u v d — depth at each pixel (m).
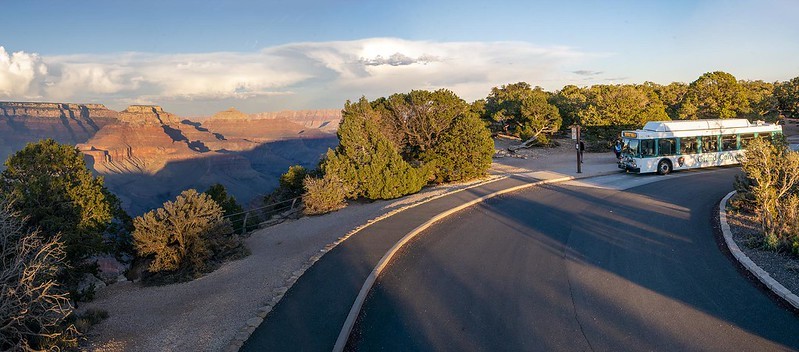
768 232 12.40
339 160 26.56
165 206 15.24
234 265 15.05
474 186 26.52
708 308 9.01
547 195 22.91
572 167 33.72
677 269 11.33
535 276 11.45
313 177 28.20
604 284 10.62
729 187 22.42
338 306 9.98
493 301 10.03
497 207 20.53
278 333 8.77
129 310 11.36
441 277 11.80
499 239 15.16
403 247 14.91
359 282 11.48
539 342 8.09
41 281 8.61
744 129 31.16
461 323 9.05
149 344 8.80
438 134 33.91
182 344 8.66
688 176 27.23
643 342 7.86
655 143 28.62
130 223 17.08
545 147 49.31
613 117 45.62
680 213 17.36
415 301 10.33
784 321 8.27
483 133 30.55
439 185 29.83
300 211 23.78
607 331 8.34
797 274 10.02
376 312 9.85
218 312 10.30
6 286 7.68
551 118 49.12
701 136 29.78
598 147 46.00
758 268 10.52
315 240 17.09
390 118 34.19
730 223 14.82
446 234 16.25
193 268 14.67
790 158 13.95
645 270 11.41
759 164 15.12
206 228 15.36
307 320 9.31
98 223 15.42
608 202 20.34
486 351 7.90
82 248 14.05
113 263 22.94
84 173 15.88
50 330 8.30
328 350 8.03
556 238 14.87
